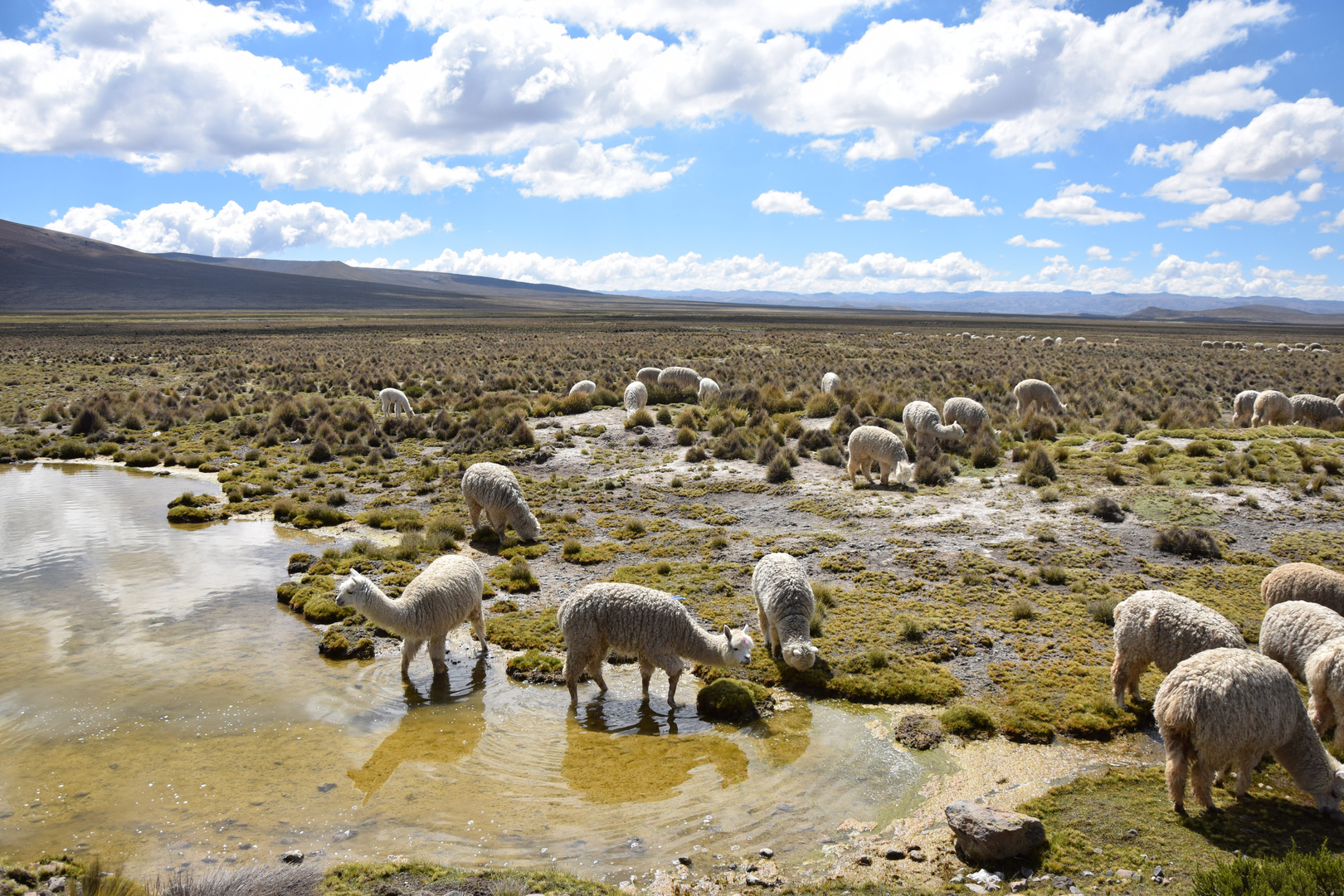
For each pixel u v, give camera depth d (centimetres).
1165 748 758
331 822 657
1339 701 699
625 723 855
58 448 2505
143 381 4238
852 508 1655
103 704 880
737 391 3164
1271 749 661
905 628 1037
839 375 3981
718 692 884
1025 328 12788
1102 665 946
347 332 8981
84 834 634
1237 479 1700
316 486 2019
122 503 1905
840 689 916
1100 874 577
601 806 686
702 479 1961
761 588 999
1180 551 1323
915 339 7456
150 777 728
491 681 968
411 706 895
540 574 1339
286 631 1119
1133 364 4669
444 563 1030
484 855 612
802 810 680
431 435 2689
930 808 680
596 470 2100
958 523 1513
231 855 608
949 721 823
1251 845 605
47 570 1387
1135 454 1916
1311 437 2073
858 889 571
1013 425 2398
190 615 1178
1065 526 1478
